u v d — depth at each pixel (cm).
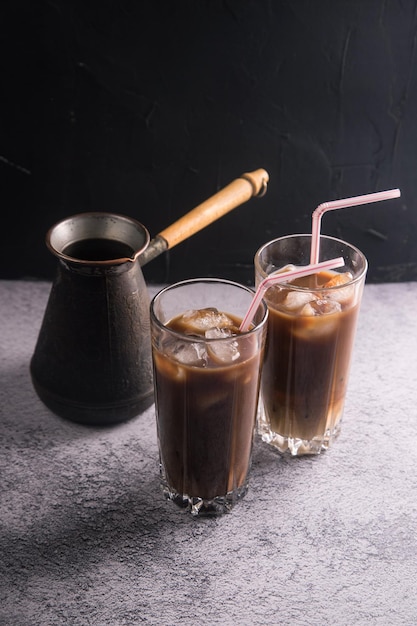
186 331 80
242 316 82
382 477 85
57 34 97
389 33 98
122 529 81
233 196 90
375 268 111
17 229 106
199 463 79
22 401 92
